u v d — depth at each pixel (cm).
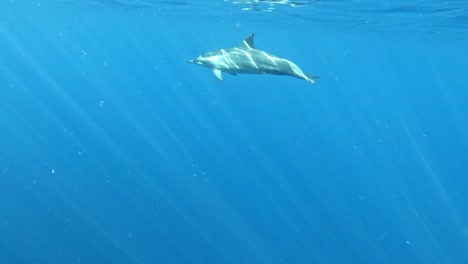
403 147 4556
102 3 2959
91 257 1828
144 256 1889
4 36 8381
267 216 2483
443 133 6059
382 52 5556
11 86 5800
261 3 2109
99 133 3612
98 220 2122
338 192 3000
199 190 2644
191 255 1955
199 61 909
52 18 4769
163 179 2714
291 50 6388
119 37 7262
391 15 2155
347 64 8450
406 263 2234
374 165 3709
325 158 3734
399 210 2817
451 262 2289
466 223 2748
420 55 5456
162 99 5750
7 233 1933
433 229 2627
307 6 2070
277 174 3180
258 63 816
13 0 3175
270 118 5031
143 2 2628
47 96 5181
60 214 2144
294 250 2183
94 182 2550
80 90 5891
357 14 2216
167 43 7731
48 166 2742
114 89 6266
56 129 3622
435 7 1811
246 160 3388
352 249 2294
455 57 5128
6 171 2600
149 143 3447
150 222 2166
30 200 2255
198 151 3422
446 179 3647
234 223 2319
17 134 3394
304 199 2817
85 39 8600
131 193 2455
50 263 1762
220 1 2211
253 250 2103
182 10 2931
